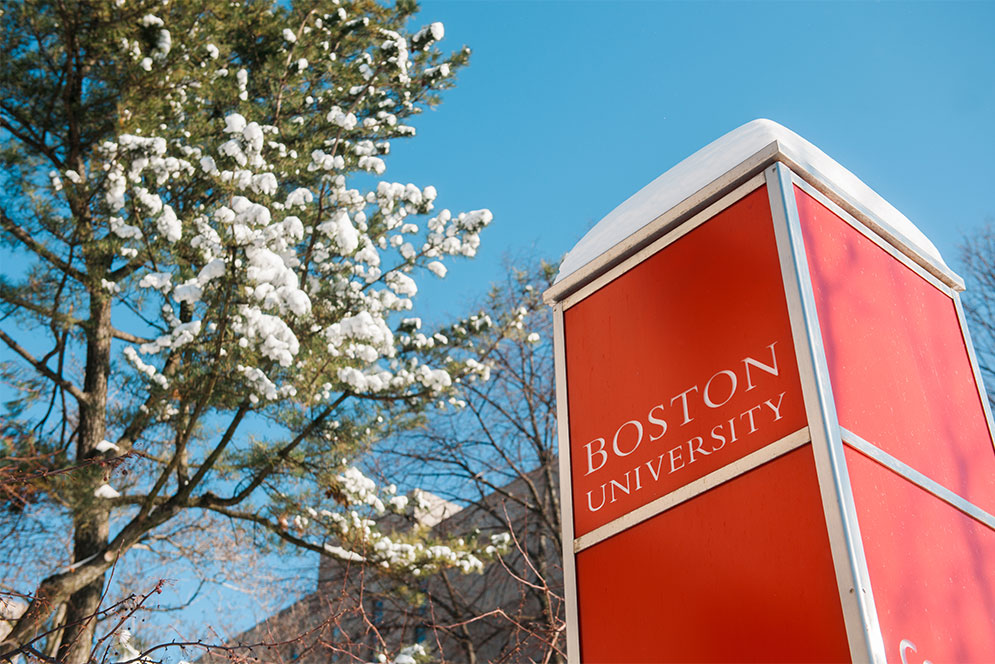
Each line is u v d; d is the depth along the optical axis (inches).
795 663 82.4
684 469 99.6
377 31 481.7
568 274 124.3
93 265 378.6
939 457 98.3
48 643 317.4
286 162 402.3
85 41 394.6
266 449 385.1
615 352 113.9
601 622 100.3
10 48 399.2
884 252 110.3
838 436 88.4
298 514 390.6
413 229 410.9
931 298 113.0
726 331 102.0
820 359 92.4
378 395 389.7
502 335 464.4
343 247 362.6
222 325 326.6
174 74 411.8
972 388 109.7
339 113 406.3
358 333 358.6
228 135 386.9
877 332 101.4
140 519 359.6
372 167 392.5
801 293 95.8
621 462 106.8
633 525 101.9
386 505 415.8
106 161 372.2
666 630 93.8
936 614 85.5
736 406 97.4
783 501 89.0
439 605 554.3
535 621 520.4
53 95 404.5
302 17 475.2
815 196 106.1
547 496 581.6
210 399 352.5
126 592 389.1
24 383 394.0
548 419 621.9
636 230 117.2
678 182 116.2
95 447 384.8
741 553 90.4
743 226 105.3
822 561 83.9
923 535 90.1
